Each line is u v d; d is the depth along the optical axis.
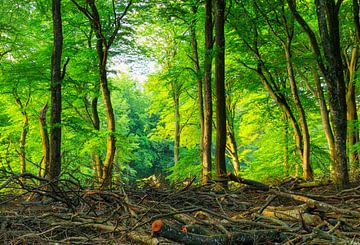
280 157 20.84
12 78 18.28
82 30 18.69
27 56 21.33
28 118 21.95
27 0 16.80
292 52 18.50
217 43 12.76
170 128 29.48
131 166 43.06
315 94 18.06
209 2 14.52
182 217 5.48
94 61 18.19
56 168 11.59
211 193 7.33
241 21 16.39
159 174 9.41
